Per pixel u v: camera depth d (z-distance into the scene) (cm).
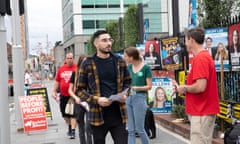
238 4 1038
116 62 479
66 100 952
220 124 837
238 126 498
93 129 479
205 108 482
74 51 7919
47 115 1364
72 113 944
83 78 476
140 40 1872
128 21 3003
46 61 7081
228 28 843
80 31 7769
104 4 7756
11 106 1944
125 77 484
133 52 678
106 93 471
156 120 1139
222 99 838
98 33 474
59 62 8931
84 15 7775
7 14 569
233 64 838
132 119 692
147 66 688
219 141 733
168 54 1190
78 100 717
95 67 471
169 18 2933
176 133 963
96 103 463
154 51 1284
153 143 855
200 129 483
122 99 458
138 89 683
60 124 1249
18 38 1173
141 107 684
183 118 1014
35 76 4609
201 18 1049
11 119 1445
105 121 473
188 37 493
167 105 1180
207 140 488
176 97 1147
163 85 1179
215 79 489
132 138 693
